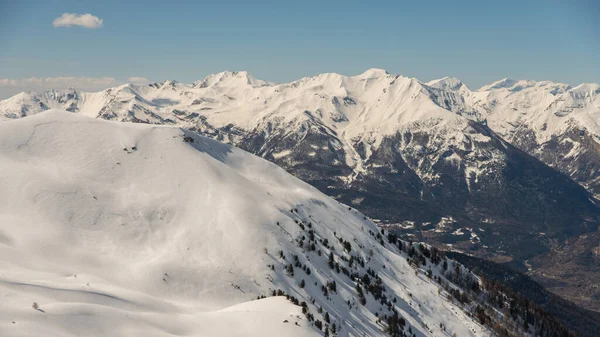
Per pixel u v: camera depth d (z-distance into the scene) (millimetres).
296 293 178875
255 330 113250
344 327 164750
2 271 128750
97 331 95375
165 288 160000
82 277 143750
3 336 81250
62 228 177250
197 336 107000
